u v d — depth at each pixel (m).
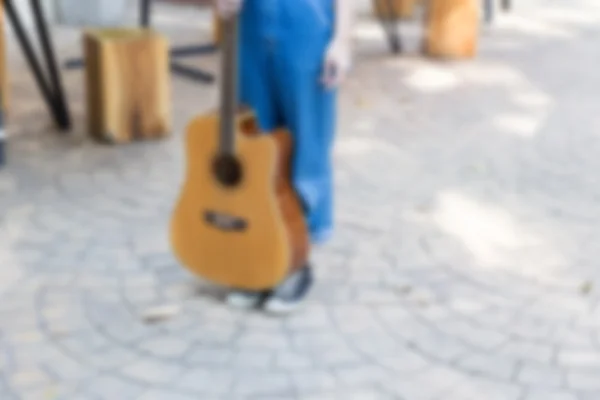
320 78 3.09
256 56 3.02
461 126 5.30
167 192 4.20
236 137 2.98
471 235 3.86
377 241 3.76
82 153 4.63
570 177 4.57
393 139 5.04
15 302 3.21
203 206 3.12
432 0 6.74
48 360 2.88
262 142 2.96
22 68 5.99
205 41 7.02
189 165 3.11
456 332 3.12
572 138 5.14
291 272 3.17
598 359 2.99
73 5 7.32
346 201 4.16
